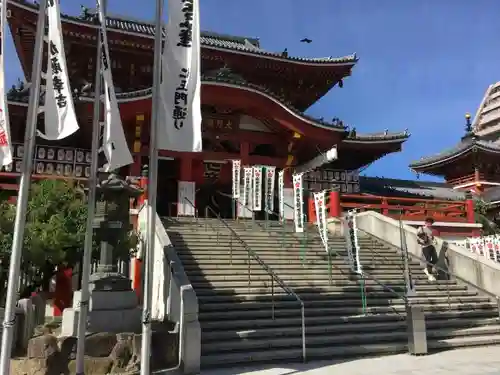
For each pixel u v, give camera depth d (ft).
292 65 101.35
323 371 32.60
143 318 28.09
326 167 104.47
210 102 82.48
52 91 28.76
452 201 87.15
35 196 46.16
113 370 30.76
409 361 35.94
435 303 49.08
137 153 80.18
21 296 47.50
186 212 82.64
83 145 78.84
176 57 31.14
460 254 56.39
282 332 38.52
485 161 114.83
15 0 75.20
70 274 57.26
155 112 30.22
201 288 44.62
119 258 45.14
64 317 35.37
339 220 70.90
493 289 51.78
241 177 85.76
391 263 58.85
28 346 31.27
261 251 56.29
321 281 49.96
